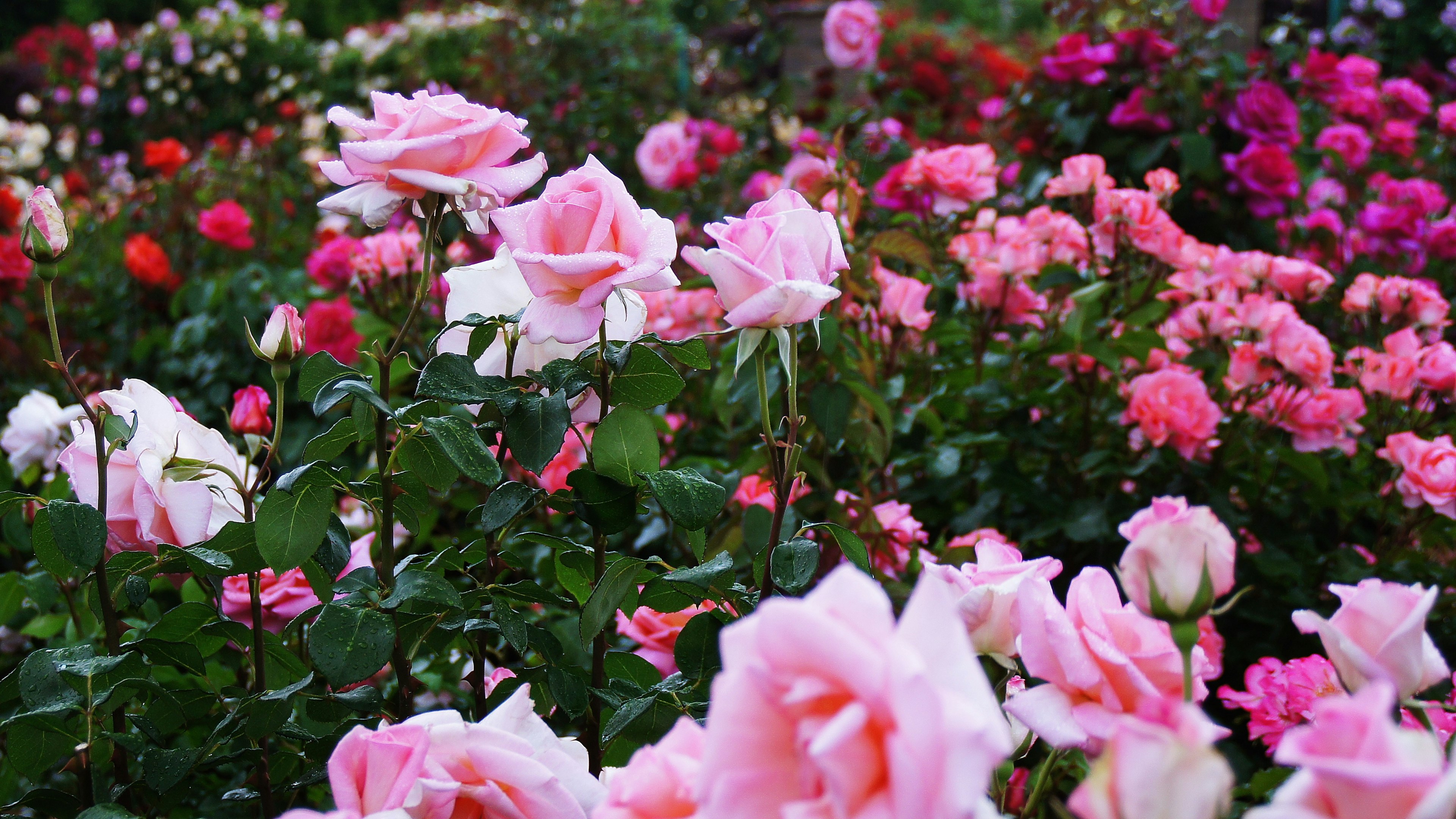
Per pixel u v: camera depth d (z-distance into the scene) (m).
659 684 1.08
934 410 2.35
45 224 0.98
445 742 0.76
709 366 1.12
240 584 1.33
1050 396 2.25
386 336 2.54
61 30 9.70
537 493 1.07
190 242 4.43
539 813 0.75
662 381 1.10
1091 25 3.88
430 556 1.14
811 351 1.99
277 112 9.09
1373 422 2.31
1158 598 0.63
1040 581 0.75
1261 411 2.04
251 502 1.13
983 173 2.65
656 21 8.64
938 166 2.61
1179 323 2.28
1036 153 3.68
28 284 3.79
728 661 0.48
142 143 8.86
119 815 0.97
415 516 1.13
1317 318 3.04
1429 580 2.06
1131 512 2.04
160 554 1.05
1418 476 1.88
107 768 1.36
